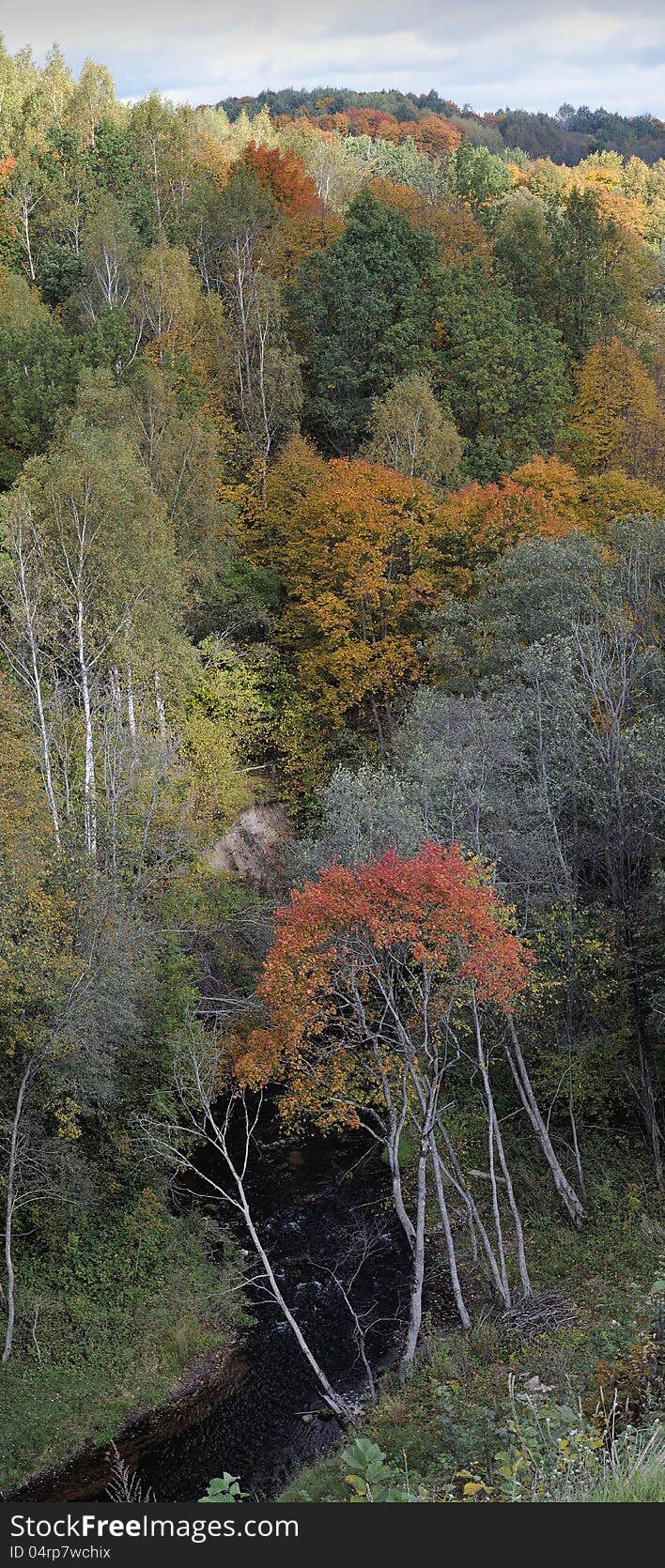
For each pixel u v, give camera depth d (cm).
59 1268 3081
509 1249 3241
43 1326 2919
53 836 3378
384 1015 3041
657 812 3566
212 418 6319
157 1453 2570
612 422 6750
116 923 3256
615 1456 1224
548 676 3950
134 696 4428
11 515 4028
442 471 5997
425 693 4391
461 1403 2364
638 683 4016
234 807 4884
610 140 18588
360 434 6888
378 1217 3450
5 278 6975
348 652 5175
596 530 5472
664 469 6556
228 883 4522
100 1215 3269
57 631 4175
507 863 3450
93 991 3017
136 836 3803
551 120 19962
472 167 12294
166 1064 3491
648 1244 3055
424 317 7006
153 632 4309
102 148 8669
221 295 7644
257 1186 3650
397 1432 2319
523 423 6500
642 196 14262
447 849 3216
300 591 5497
